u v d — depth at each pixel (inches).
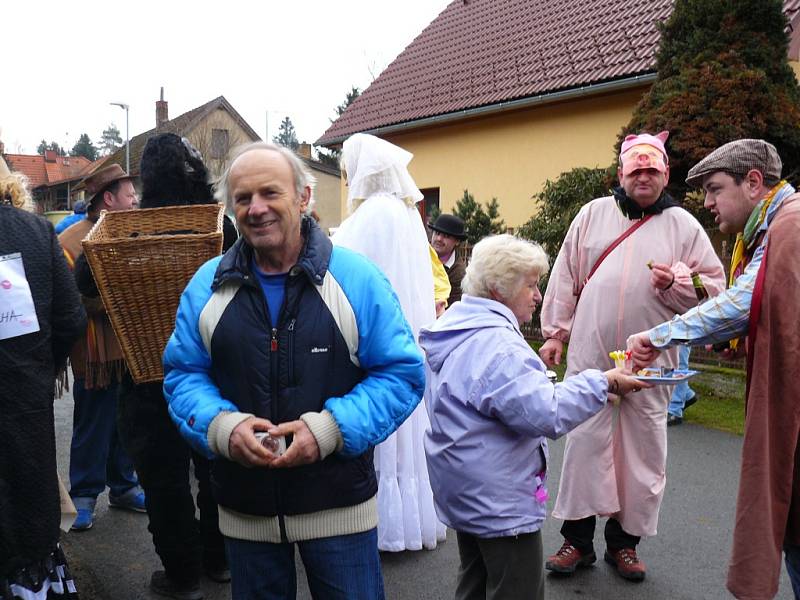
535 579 99.0
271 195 80.4
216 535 136.6
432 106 573.9
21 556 97.0
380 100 657.0
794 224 94.7
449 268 248.5
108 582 138.5
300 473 81.6
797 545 95.8
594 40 494.6
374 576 86.8
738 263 110.0
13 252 97.3
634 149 141.1
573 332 148.4
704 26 318.0
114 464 175.9
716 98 301.0
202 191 130.4
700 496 186.5
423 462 153.3
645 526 140.0
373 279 83.8
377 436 81.4
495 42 602.9
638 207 142.9
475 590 106.9
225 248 130.7
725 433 243.4
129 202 165.3
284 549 85.5
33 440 97.4
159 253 107.8
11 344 96.0
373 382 82.8
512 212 515.5
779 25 312.3
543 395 93.5
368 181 152.3
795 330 92.9
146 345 112.1
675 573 144.7
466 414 97.9
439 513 103.4
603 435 139.8
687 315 105.0
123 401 123.6
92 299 147.0
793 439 93.3
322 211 1149.7
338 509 83.0
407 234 151.2
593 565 148.6
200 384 85.0
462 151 556.4
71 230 163.3
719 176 107.6
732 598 134.4
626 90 428.8
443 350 101.3
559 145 476.1
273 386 81.2
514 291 100.1
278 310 82.4
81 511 164.4
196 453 130.4
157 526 125.3
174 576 128.9
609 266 143.5
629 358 107.9
